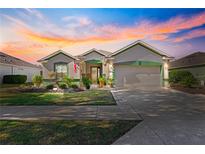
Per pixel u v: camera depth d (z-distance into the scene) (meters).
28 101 10.66
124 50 20.12
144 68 20.31
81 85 20.44
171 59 20.38
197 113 7.35
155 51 20.17
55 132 5.01
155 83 20.33
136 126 5.53
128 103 9.85
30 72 30.27
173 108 8.41
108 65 21.59
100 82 21.28
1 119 6.52
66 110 8.05
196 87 15.30
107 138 4.55
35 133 4.94
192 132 4.95
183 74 17.41
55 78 20.52
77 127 5.46
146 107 8.67
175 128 5.31
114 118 6.55
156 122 5.99
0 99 11.53
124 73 20.20
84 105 9.26
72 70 20.83
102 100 10.90
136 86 20.20
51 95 13.66
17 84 23.27
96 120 6.30
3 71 23.73
